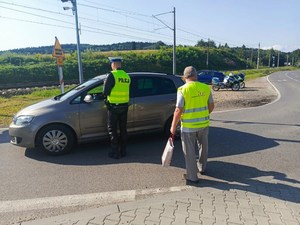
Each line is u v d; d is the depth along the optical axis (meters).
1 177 4.91
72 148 6.52
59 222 3.41
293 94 19.11
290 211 3.64
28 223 3.46
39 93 21.83
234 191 4.23
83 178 4.83
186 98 4.40
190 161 4.54
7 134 8.01
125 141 5.93
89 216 3.52
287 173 4.98
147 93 6.74
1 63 54.78
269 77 45.47
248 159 5.71
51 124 5.97
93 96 6.28
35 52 76.19
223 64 90.50
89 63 57.44
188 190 4.30
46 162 5.64
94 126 6.26
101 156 5.96
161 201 3.88
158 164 5.47
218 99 16.39
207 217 3.47
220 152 6.17
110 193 4.26
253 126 8.84
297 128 8.55
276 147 6.54
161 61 73.88
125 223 3.34
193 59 82.06
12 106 14.90
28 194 4.27
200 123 4.50
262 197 4.02
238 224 3.32
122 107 5.71
